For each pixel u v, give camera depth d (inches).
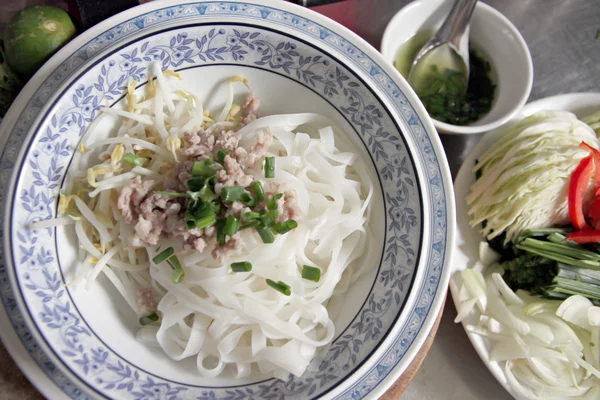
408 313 12.4
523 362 14.7
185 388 12.6
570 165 14.8
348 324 13.1
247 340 13.3
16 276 11.8
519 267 15.3
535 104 16.3
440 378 14.8
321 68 13.4
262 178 13.1
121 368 12.3
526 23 18.2
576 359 14.7
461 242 15.5
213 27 13.0
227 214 12.5
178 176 12.8
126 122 13.4
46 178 12.4
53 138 12.4
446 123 15.8
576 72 17.7
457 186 15.8
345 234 13.4
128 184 12.7
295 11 13.3
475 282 15.0
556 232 15.3
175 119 13.6
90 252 12.8
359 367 12.1
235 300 12.8
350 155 13.7
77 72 12.5
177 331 13.2
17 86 13.8
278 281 13.1
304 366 12.6
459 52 16.6
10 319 12.0
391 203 13.3
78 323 12.3
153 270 12.9
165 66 13.3
